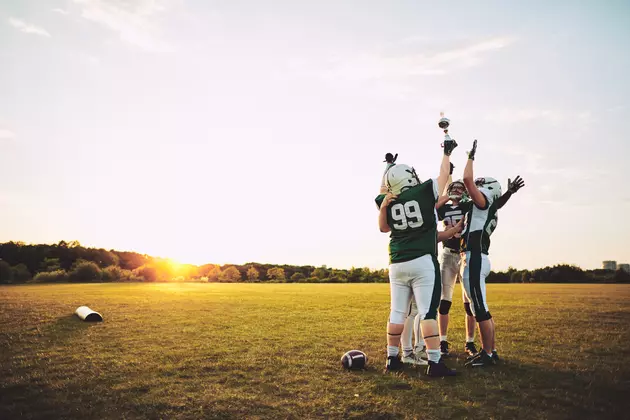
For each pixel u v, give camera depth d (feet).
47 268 169.68
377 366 18.37
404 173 18.03
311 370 17.58
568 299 50.72
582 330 27.04
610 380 16.06
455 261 21.34
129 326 28.91
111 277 147.95
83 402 13.88
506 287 89.15
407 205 17.65
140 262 223.10
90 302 46.16
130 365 18.30
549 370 17.58
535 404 13.60
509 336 25.08
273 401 13.87
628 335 25.32
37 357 19.79
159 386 15.42
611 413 12.80
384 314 36.22
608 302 46.19
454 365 18.74
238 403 13.64
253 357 19.74
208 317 33.78
